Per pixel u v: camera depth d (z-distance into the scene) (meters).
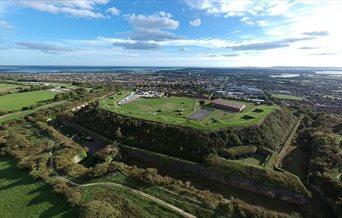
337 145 76.44
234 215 46.03
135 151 75.56
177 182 56.75
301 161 73.19
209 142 72.69
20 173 60.56
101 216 42.56
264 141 77.12
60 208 47.16
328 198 54.25
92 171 58.59
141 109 105.19
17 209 47.38
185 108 107.00
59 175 59.59
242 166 62.53
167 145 75.38
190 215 45.72
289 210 51.75
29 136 86.62
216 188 59.44
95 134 89.44
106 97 136.12
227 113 97.00
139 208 47.22
